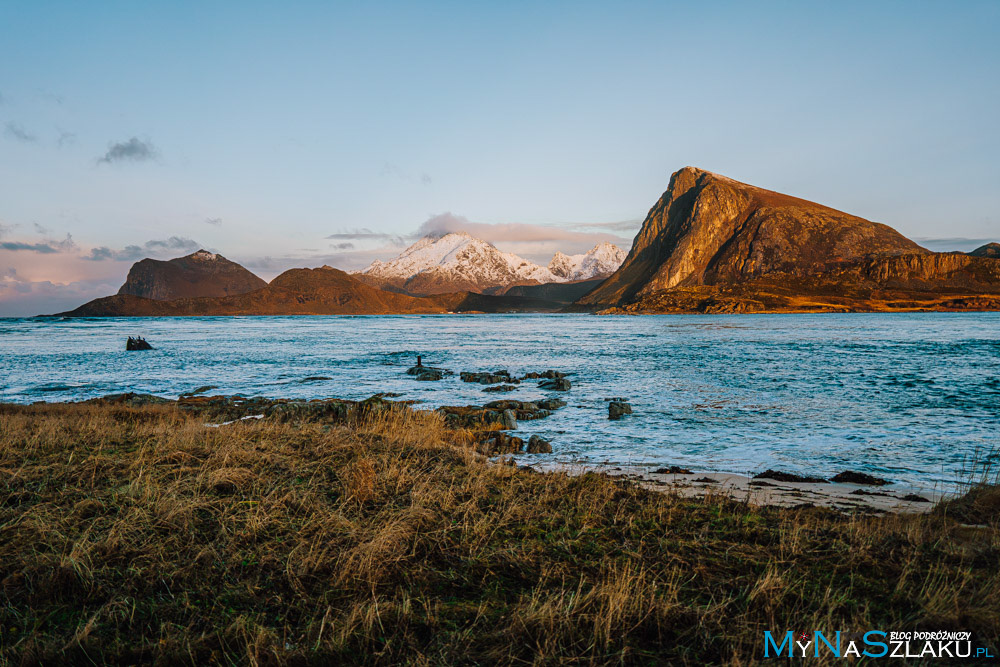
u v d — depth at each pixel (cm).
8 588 557
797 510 938
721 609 524
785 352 5791
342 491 891
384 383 3516
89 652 450
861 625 496
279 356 5947
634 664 447
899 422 2091
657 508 871
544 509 843
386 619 508
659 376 3703
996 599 529
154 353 6475
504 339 9331
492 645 466
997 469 1395
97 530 697
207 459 1064
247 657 441
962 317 19288
